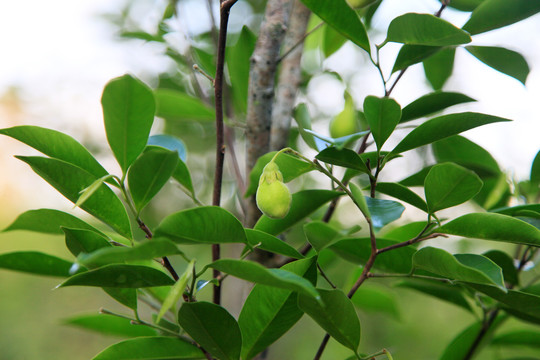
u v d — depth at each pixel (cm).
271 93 101
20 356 359
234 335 89
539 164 102
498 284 86
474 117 89
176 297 82
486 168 101
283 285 82
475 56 97
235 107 122
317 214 110
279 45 101
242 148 156
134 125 86
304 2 91
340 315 89
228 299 162
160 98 110
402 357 285
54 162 88
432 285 103
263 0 142
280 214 89
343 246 98
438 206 88
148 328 102
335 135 105
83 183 89
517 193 102
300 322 300
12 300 379
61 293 394
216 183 91
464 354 102
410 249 96
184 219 85
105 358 92
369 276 90
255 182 96
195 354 93
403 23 91
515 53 95
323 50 115
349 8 91
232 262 82
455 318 310
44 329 378
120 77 84
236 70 112
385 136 90
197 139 161
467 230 88
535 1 93
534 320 92
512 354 190
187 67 127
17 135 90
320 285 113
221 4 88
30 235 389
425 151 141
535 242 87
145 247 81
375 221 88
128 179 87
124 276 88
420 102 94
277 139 106
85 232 89
